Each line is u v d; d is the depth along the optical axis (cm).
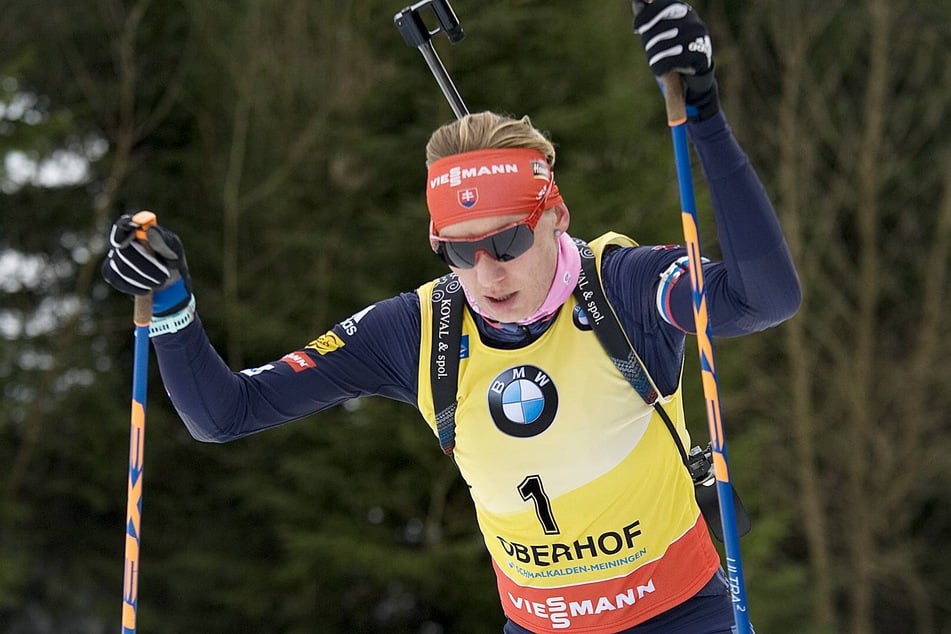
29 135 2431
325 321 2350
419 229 2212
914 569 3078
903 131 3053
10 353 2500
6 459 2544
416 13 663
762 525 2339
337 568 2252
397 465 2250
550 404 566
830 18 3027
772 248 509
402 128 2333
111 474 2520
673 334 568
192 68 2683
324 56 2492
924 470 2989
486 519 615
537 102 2245
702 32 493
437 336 585
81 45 2738
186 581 2469
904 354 3134
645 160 2322
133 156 2728
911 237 3166
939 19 3047
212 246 2586
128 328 2695
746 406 2919
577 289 567
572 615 608
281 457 2350
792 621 2530
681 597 598
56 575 2584
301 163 2477
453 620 2375
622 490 579
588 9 2255
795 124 2989
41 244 2750
